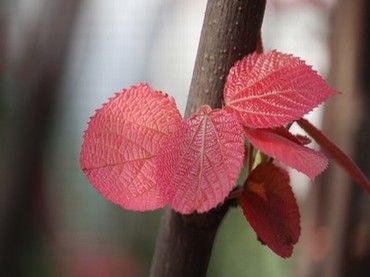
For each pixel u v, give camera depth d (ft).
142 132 1.34
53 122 4.53
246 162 1.48
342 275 2.55
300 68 1.37
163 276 1.50
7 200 4.51
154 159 1.33
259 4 1.42
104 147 1.34
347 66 2.56
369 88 2.56
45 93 4.47
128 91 1.35
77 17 4.52
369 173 2.52
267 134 1.35
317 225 2.70
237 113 1.36
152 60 6.17
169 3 6.15
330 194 2.62
